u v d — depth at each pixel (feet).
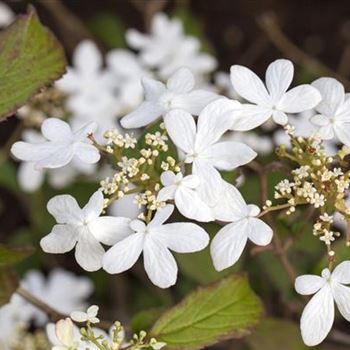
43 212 2.21
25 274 2.29
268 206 1.36
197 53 2.50
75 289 2.14
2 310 1.96
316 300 1.34
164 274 1.32
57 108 2.00
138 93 2.15
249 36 2.82
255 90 1.39
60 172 2.15
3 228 2.57
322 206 1.36
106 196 1.47
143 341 1.48
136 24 2.82
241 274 1.53
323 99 1.39
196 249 1.32
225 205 1.34
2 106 1.51
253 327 1.51
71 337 1.38
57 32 2.72
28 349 1.94
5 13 2.48
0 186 2.59
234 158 1.34
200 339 1.50
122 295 2.27
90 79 2.17
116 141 1.36
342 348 1.97
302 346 1.72
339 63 2.78
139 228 1.33
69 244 1.35
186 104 1.42
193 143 1.35
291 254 1.77
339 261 1.60
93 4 2.85
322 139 1.37
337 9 2.84
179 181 1.32
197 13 2.86
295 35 2.83
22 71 1.53
